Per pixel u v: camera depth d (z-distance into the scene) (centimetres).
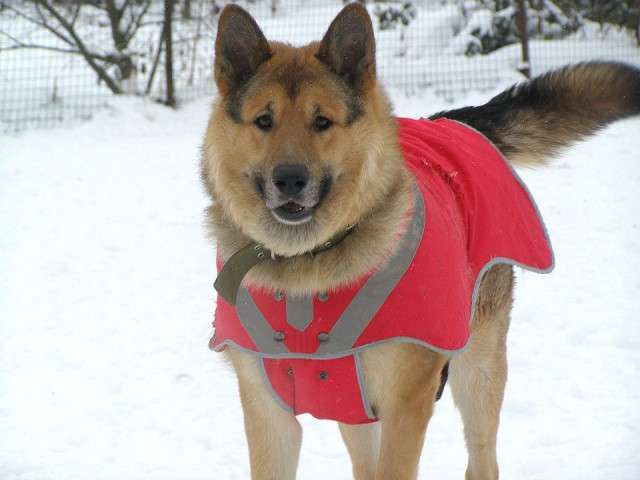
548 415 278
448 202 238
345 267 223
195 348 315
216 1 841
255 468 235
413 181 232
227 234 231
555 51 770
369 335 222
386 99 234
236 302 228
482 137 259
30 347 314
